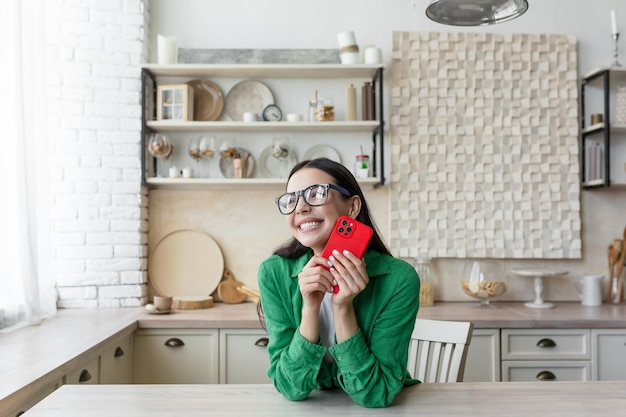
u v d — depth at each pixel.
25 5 2.69
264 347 2.83
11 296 2.61
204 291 3.41
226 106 3.48
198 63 3.37
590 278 3.32
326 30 3.52
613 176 3.53
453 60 3.49
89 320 2.79
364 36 3.52
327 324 1.41
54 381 1.86
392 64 3.48
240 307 3.23
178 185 3.42
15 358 1.95
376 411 1.20
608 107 3.28
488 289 3.14
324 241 1.31
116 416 1.15
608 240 3.53
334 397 1.31
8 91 2.58
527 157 3.49
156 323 2.81
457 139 3.48
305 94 3.51
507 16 2.18
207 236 3.44
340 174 1.36
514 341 2.82
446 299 3.49
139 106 3.29
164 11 3.48
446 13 2.21
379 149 3.48
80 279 3.23
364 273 1.23
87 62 3.27
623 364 2.83
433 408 1.22
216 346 2.83
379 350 1.30
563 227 3.48
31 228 2.64
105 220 3.26
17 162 2.57
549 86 3.50
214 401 1.26
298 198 1.30
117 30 3.29
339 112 3.52
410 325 1.34
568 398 1.28
